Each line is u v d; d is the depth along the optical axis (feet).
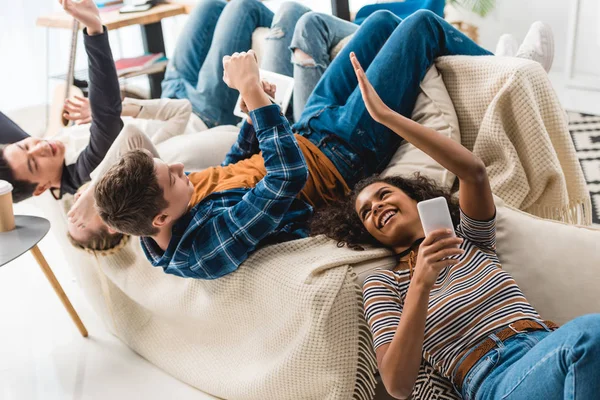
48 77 11.28
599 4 11.25
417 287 3.92
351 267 4.88
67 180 7.18
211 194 5.41
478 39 12.76
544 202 6.09
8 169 6.86
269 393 5.30
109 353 6.97
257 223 4.97
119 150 6.43
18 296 8.37
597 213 8.09
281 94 7.71
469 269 4.56
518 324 4.17
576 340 3.42
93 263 6.82
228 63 5.11
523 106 5.81
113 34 13.66
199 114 9.36
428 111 6.31
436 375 4.40
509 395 3.78
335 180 6.24
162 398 6.12
